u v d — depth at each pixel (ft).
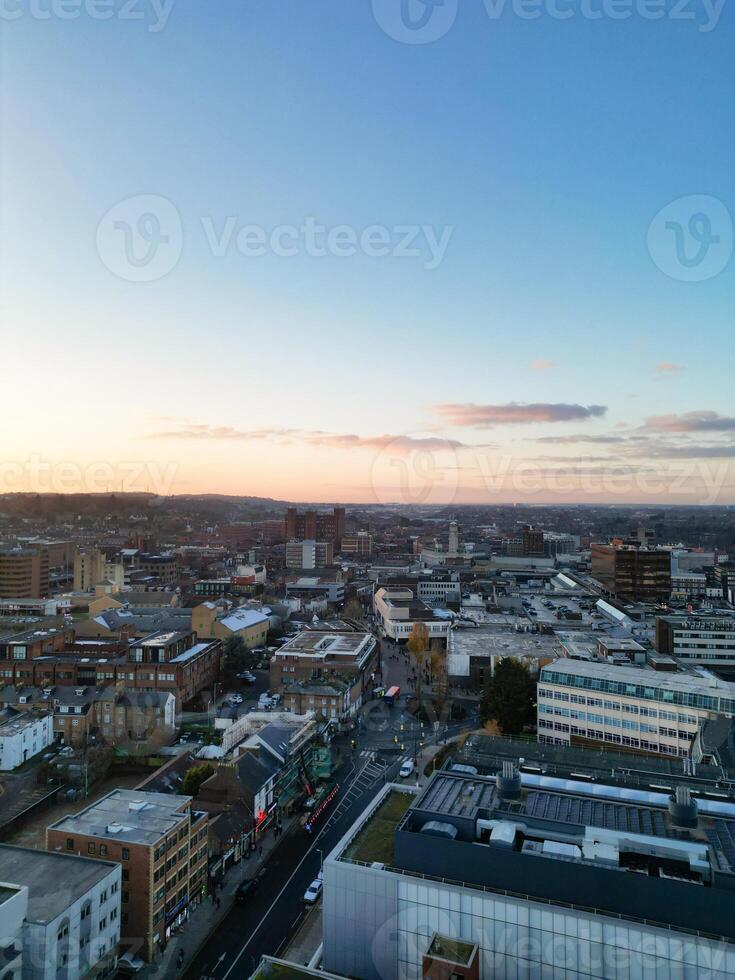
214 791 291.58
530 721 432.25
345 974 183.83
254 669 598.34
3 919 173.68
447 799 201.46
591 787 212.02
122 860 220.23
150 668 469.57
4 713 407.64
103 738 403.75
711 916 152.35
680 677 399.85
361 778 363.56
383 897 181.27
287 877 263.70
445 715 469.16
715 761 306.14
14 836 301.22
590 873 163.12
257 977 161.79
